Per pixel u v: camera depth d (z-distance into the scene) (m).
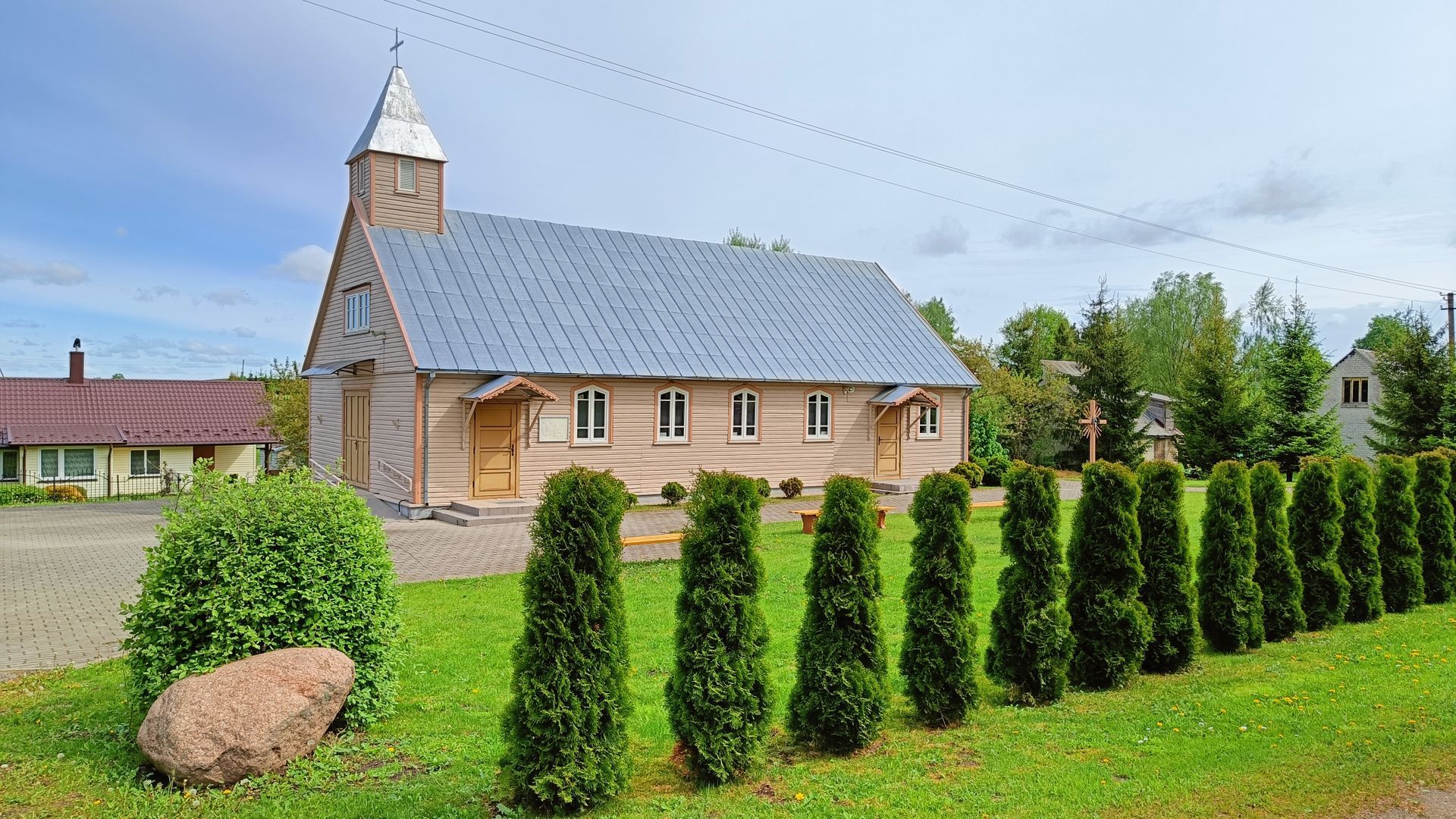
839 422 28.98
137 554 16.98
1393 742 7.09
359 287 25.08
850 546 7.13
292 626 7.42
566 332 24.70
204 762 6.11
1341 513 11.52
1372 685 8.66
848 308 32.47
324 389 28.59
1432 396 35.19
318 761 6.68
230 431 40.47
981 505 23.95
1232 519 10.23
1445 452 13.40
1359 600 11.84
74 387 39.84
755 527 6.60
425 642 10.27
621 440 24.69
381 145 24.55
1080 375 46.09
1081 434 40.47
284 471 8.17
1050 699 8.19
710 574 6.47
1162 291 65.75
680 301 28.34
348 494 8.14
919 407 30.94
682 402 25.77
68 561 16.11
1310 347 38.53
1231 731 7.34
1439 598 13.20
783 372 27.44
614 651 6.09
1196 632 9.27
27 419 37.34
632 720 7.67
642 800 6.09
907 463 30.73
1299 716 7.71
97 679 8.96
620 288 27.53
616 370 24.23
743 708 6.39
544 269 26.58
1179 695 8.39
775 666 9.20
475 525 20.81
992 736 7.28
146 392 41.19
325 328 28.50
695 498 6.65
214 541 7.26
